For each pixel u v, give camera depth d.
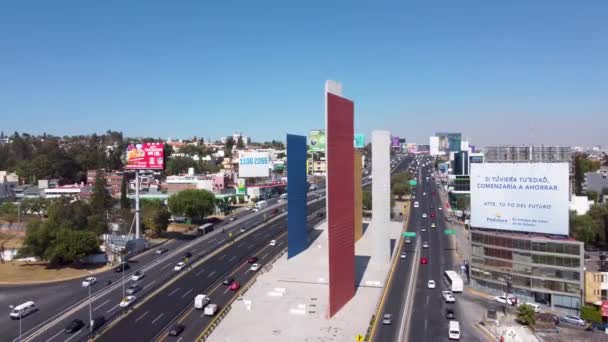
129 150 167.25
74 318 96.69
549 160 111.25
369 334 86.56
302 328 90.00
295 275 126.75
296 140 150.88
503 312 97.69
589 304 98.38
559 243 100.19
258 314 97.75
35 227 143.75
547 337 85.44
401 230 187.38
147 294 111.50
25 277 126.62
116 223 181.88
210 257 147.25
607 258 133.75
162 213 179.00
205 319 95.06
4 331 90.12
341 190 102.81
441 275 126.31
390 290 113.88
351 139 109.50
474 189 113.94
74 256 133.75
